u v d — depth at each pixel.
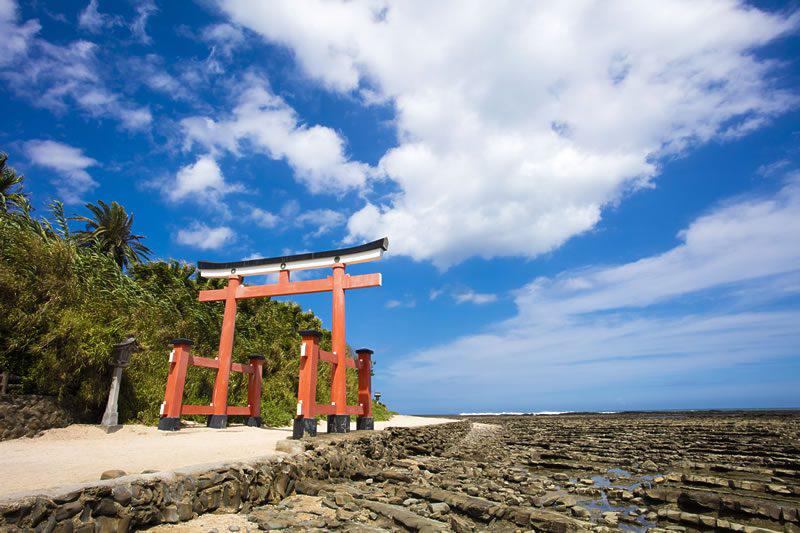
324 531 6.23
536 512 7.26
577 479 11.89
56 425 11.19
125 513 5.38
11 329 10.83
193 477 6.52
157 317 16.61
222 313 21.39
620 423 35.81
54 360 11.30
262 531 6.11
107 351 12.32
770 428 26.89
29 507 4.52
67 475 6.24
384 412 31.05
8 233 11.80
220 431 13.84
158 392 14.94
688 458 15.34
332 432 13.92
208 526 6.06
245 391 19.39
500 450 18.66
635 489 10.04
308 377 12.67
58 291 12.27
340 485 9.27
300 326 27.00
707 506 8.41
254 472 7.60
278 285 16.27
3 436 9.85
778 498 9.43
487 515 7.34
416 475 10.87
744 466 13.59
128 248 28.17
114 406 12.09
